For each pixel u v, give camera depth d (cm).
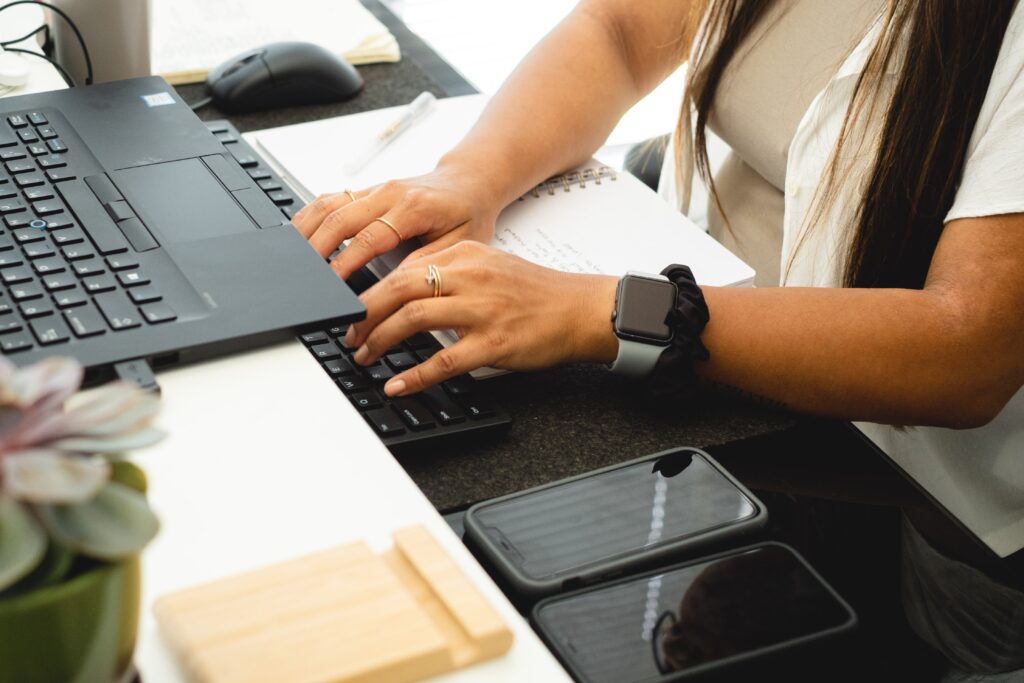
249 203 66
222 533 44
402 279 63
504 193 79
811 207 90
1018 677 47
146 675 36
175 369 53
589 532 50
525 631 41
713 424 65
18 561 27
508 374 67
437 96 100
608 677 41
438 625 39
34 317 53
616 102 93
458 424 59
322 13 110
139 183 66
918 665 47
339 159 83
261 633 37
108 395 31
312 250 62
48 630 29
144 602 40
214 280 57
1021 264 70
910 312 69
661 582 47
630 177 87
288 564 40
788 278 92
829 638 44
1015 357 71
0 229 59
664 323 65
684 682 42
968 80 76
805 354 67
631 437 62
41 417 30
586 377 67
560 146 85
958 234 73
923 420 71
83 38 86
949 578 53
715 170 113
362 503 46
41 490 27
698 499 52
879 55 81
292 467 48
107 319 53
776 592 46
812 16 96
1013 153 71
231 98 92
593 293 67
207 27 105
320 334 64
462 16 172
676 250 77
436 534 45
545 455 59
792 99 96
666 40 99
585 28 96
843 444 64
